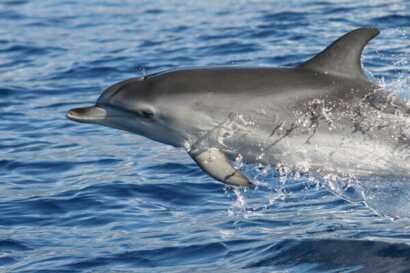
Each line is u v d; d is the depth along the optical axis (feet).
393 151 60.39
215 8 150.51
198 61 121.39
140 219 72.84
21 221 73.20
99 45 133.69
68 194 78.38
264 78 60.18
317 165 60.39
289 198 75.15
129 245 67.62
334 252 63.62
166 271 63.00
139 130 61.00
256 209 73.56
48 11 160.25
